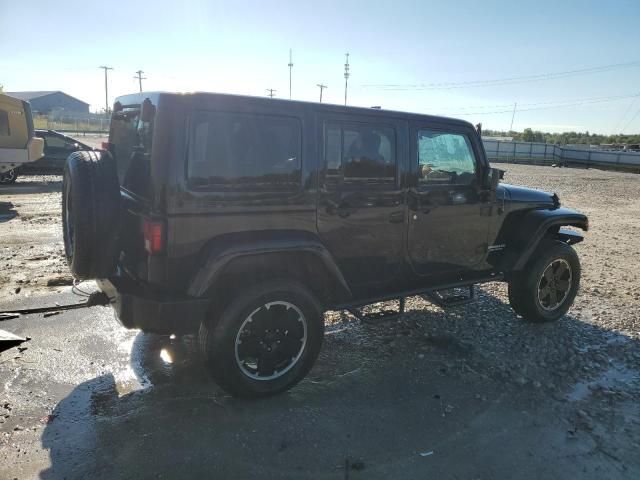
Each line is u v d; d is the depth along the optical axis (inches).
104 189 131.6
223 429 126.1
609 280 273.9
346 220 151.4
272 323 139.8
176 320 127.4
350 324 199.5
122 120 158.7
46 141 625.0
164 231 123.5
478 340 186.5
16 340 159.0
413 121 163.0
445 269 181.3
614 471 114.7
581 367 166.2
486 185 184.4
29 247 303.3
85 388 144.0
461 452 119.6
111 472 109.0
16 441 118.6
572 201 662.5
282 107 137.1
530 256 198.7
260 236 134.7
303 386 149.7
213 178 127.8
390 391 147.9
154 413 132.3
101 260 133.8
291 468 112.0
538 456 119.1
